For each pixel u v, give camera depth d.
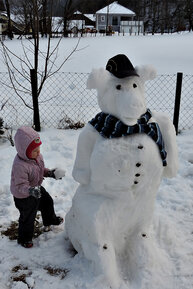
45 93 8.57
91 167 2.30
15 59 12.35
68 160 4.79
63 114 7.12
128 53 13.79
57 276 2.57
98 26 36.66
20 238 2.92
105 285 2.36
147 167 2.27
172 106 7.64
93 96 8.37
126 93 2.11
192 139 5.65
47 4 7.04
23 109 7.46
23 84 9.17
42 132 6.00
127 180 2.25
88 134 2.33
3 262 2.73
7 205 3.64
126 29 34.22
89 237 2.46
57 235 3.11
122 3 40.62
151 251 2.53
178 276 2.51
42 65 11.20
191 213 3.45
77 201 2.58
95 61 12.02
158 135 2.32
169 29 35.91
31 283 2.50
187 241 2.97
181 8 32.34
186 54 13.25
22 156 2.70
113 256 2.45
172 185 4.05
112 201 2.40
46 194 3.06
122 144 2.19
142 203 2.45
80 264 2.61
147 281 2.40
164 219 3.27
